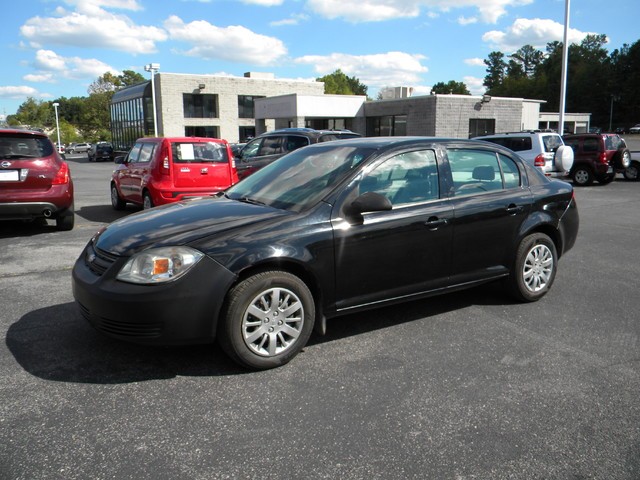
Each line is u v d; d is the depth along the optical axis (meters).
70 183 8.33
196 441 2.71
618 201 13.15
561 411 3.03
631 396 3.21
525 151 14.88
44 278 5.69
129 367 3.56
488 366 3.62
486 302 5.03
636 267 6.43
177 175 8.84
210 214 3.92
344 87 115.62
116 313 3.29
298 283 3.60
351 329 4.32
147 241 3.50
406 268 4.14
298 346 3.65
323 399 3.16
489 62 154.12
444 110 31.44
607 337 4.16
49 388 3.25
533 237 4.91
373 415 2.98
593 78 108.31
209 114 46.47
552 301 5.08
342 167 4.12
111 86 104.31
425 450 2.65
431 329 4.32
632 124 104.75
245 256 3.40
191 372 3.50
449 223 4.32
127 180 10.19
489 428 2.85
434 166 4.40
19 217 7.92
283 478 2.42
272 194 4.25
